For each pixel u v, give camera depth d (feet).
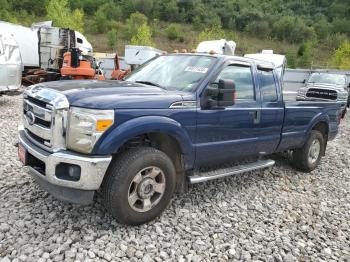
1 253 11.19
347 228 15.29
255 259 12.25
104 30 227.40
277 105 18.44
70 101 11.98
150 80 16.24
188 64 16.29
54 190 12.71
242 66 16.89
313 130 22.26
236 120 16.06
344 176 22.52
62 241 12.02
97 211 14.12
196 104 14.38
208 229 13.80
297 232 14.40
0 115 34.12
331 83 60.13
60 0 152.66
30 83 61.00
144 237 12.71
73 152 12.03
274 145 18.92
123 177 12.37
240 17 289.12
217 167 18.04
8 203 14.37
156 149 13.42
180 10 294.66
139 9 277.03
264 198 17.47
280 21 280.31
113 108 12.04
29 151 13.00
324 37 280.51
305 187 19.72
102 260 11.25
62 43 64.39
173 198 16.14
